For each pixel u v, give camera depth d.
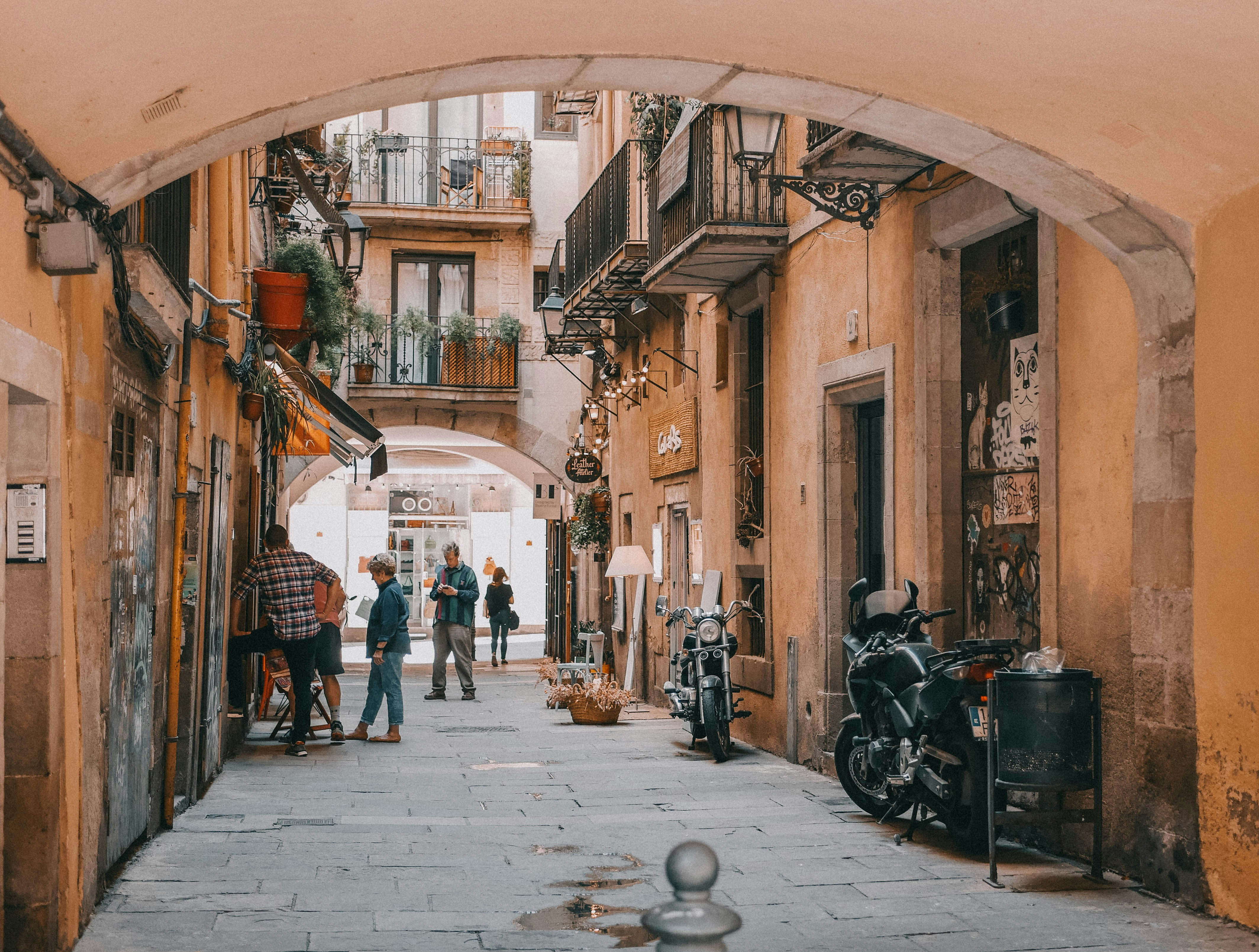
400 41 5.53
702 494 15.13
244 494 13.45
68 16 4.30
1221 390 6.12
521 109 26.50
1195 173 6.01
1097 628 7.11
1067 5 5.23
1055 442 7.54
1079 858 7.19
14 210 4.73
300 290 12.27
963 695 7.13
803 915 5.95
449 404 26.17
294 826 8.13
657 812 8.84
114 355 6.21
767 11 5.69
